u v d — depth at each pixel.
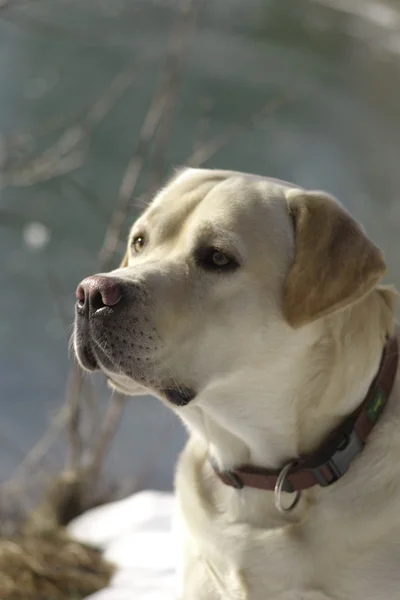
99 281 2.81
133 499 5.53
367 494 2.93
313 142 15.93
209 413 3.08
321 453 2.99
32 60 16.44
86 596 4.50
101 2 20.44
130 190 5.96
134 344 2.80
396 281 10.52
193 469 3.32
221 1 25.77
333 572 2.91
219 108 16.08
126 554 4.89
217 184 3.15
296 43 23.28
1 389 7.60
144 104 15.35
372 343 3.03
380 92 20.48
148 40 18.55
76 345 2.92
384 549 2.90
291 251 3.00
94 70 16.45
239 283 2.92
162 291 2.86
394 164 15.77
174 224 3.11
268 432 3.03
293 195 3.07
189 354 2.90
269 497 3.06
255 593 2.99
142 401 7.66
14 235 10.50
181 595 3.27
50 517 5.40
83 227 10.99
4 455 6.50
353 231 2.96
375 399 3.03
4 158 6.56
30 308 9.16
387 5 30.36
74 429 5.82
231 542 3.04
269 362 2.96
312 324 2.94
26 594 4.45
